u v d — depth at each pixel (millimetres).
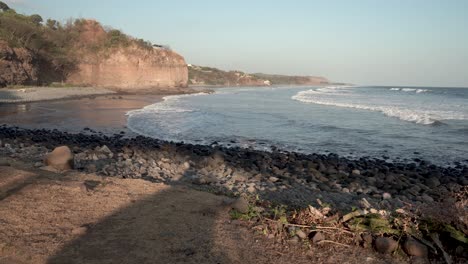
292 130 22062
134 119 25984
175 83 85062
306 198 8352
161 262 4066
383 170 12531
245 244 4621
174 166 11188
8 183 6523
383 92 75812
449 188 10234
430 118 25484
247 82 152375
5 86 48750
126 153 13039
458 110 31953
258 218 5461
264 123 24938
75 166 9734
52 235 4590
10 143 14289
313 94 67062
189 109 34188
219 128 22688
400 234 4805
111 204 5723
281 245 4676
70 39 74688
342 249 4664
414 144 17922
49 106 34938
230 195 7527
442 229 4812
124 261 4051
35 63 57781
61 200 5777
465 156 15594
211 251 4367
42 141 15750
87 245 4375
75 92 50812
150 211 5504
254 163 12836
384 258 4469
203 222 5195
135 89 70500
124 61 75625
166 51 86312
